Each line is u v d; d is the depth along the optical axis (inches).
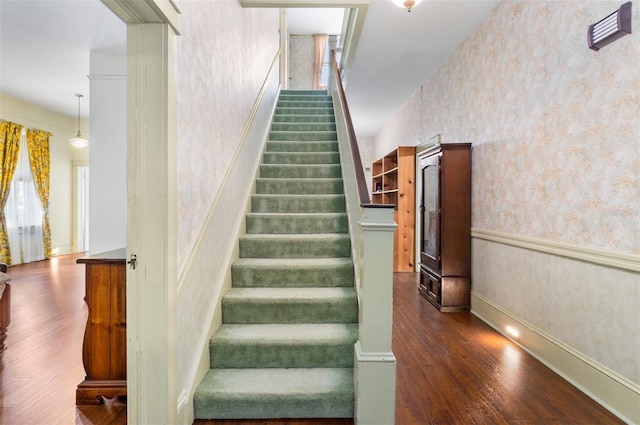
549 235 90.0
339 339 78.5
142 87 57.5
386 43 140.3
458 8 115.7
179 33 60.9
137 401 58.8
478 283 129.3
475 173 130.7
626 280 68.4
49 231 267.3
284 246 107.6
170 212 59.0
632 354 67.0
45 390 79.0
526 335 99.4
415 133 204.8
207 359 76.4
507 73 108.7
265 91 164.9
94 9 129.4
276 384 71.5
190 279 68.7
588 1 76.8
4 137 229.0
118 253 85.9
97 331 74.9
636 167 66.1
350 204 108.0
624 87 68.3
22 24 138.8
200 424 67.6
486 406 72.2
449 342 105.1
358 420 64.4
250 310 87.2
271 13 186.9
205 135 78.2
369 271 64.3
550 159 89.5
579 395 76.5
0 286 96.0
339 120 149.9
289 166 143.6
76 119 297.1
